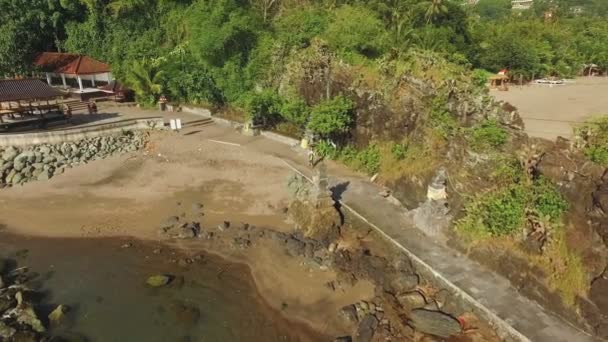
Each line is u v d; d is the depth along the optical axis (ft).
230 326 57.77
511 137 68.80
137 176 100.32
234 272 69.15
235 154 108.78
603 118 63.31
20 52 164.96
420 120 85.56
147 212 86.53
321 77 111.34
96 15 176.45
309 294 62.28
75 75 158.71
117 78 164.86
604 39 234.99
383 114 94.38
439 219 68.33
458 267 59.77
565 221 54.44
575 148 59.72
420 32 151.84
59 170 103.24
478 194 65.21
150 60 157.69
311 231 75.31
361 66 105.91
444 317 53.47
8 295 63.26
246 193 91.35
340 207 80.12
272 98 118.73
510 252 57.26
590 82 189.78
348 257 68.28
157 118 129.70
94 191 94.79
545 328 48.44
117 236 79.82
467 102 79.30
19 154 108.47
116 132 121.08
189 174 100.12
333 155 102.83
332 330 55.88
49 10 179.93
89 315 60.18
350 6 144.56
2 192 95.76
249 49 138.51
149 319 59.36
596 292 48.19
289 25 138.10
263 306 61.31
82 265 71.97
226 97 145.07
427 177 76.69
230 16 138.21
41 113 128.36
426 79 88.17
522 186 60.08
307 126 106.01
